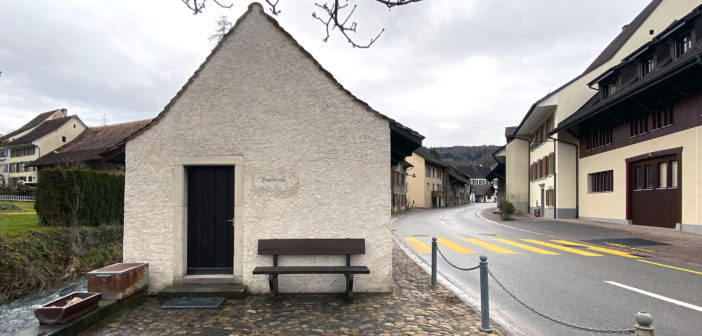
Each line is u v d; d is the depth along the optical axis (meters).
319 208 6.58
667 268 9.00
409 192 59.78
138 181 6.62
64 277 8.80
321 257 6.55
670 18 22.95
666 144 16.56
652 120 17.62
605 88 22.88
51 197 10.68
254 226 6.55
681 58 14.73
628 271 8.68
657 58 18.02
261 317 5.40
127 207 6.59
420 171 59.66
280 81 6.70
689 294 6.74
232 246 6.79
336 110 6.68
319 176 6.61
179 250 6.54
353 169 6.63
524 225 21.83
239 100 6.68
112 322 5.21
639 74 19.50
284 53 6.71
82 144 36.66
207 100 6.68
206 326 5.05
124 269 5.93
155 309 5.74
